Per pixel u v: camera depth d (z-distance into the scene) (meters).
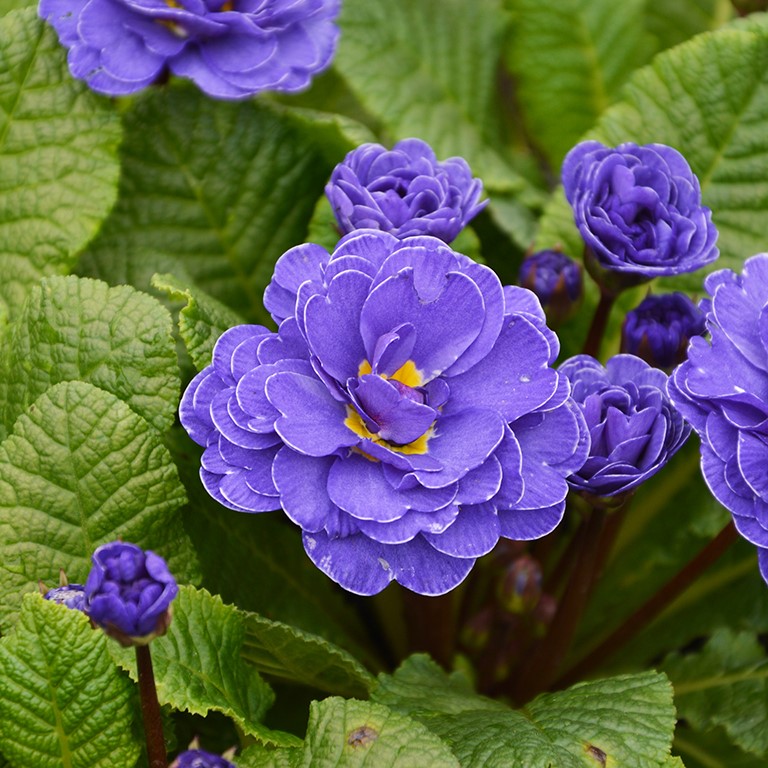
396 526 0.28
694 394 0.28
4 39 0.33
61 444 0.30
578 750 0.29
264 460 0.28
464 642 0.34
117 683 0.29
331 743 0.28
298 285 0.29
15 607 0.30
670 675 0.33
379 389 0.28
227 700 0.29
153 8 0.32
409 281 0.28
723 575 0.34
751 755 0.33
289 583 0.33
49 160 0.33
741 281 0.29
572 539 0.33
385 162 0.31
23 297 0.33
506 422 0.28
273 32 0.33
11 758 0.29
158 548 0.30
